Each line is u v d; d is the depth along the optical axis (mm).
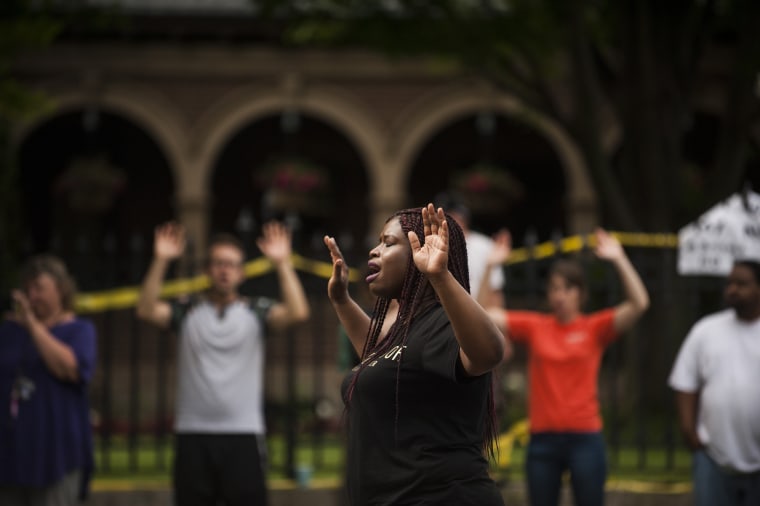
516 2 17922
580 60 17844
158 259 10438
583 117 18094
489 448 6016
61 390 9578
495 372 6078
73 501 9617
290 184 25969
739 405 9445
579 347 10258
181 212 27125
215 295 10375
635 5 18094
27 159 30172
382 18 18406
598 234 10508
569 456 10156
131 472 13930
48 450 9453
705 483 9641
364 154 27312
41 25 19219
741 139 17953
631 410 17750
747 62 17516
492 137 30750
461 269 5777
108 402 14203
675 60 18719
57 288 9766
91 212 27766
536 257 14406
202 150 27172
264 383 17609
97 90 27000
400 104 27328
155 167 30203
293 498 12828
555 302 10406
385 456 5613
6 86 20047
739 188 18922
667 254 14695
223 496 10039
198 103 27281
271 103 27234
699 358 9750
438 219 5277
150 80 27234
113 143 30250
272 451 16578
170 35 26453
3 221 22219
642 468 13812
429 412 5566
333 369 25109
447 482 5523
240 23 25922
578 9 17453
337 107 27281
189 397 10109
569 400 10172
